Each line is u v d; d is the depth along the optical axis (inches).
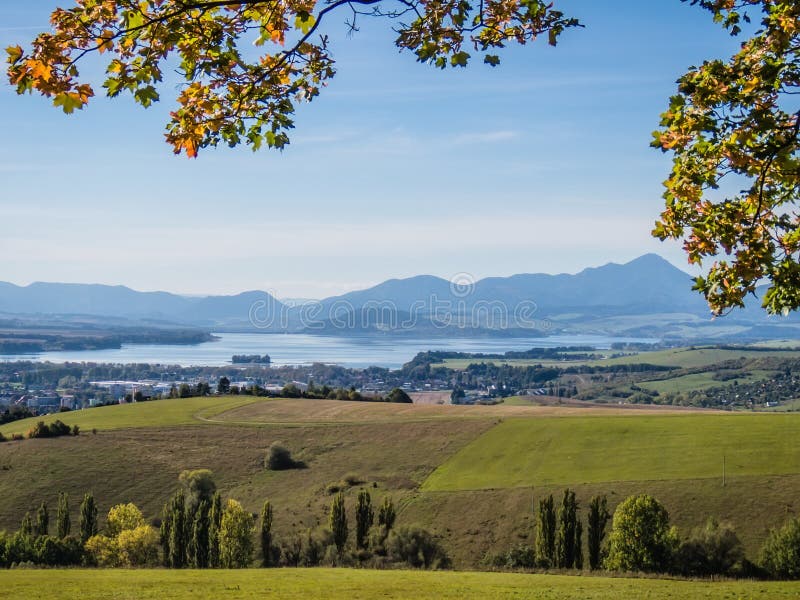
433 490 3107.8
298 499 3218.5
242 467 3705.7
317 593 1215.6
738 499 2591.0
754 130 370.6
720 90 376.8
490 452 3540.8
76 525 2938.0
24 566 2085.4
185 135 357.1
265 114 365.7
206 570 1692.9
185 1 319.6
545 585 1397.6
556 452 3385.8
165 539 2426.2
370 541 2496.3
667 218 418.6
